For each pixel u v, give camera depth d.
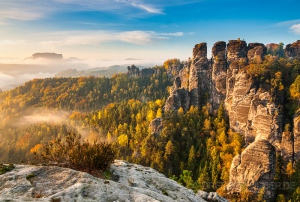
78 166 9.67
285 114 110.19
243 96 122.19
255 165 82.44
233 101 127.19
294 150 99.25
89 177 7.95
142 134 135.12
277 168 95.31
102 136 157.62
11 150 180.38
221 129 127.62
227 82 143.88
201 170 99.81
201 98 156.00
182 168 107.44
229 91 139.38
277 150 104.38
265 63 132.12
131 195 7.56
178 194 10.24
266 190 81.00
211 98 153.50
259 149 83.31
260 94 115.81
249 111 117.88
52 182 7.61
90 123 185.62
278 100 112.75
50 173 8.11
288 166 93.12
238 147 112.12
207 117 143.25
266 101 112.12
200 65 156.12
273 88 114.81
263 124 108.19
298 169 90.69
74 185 7.24
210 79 155.12
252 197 81.06
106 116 186.75
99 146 10.16
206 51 158.00
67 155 9.95
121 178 10.00
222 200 14.38
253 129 115.06
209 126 132.00
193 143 123.88
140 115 165.88
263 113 108.88
